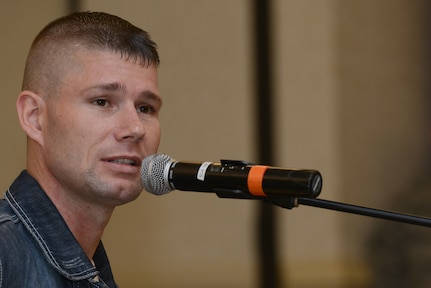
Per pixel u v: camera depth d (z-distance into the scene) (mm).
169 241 12680
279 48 12805
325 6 12875
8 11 11750
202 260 12672
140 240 12648
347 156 12836
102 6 12344
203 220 12703
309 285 12375
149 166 4234
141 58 4387
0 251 3951
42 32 4496
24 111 4410
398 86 12969
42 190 4312
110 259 12609
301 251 12531
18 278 4016
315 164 12812
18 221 4207
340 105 12875
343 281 12234
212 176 4070
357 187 12805
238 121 12812
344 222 12477
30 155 4430
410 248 11062
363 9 12953
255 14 12648
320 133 12836
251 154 12758
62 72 4309
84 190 4270
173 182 4184
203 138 12836
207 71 12836
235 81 12836
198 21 12852
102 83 4266
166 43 12805
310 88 12805
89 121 4242
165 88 12836
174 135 12836
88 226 4402
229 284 12531
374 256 11602
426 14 12984
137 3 12625
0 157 11680
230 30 12859
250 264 12500
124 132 4254
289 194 3896
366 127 12883
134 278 12602
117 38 4363
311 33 12875
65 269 4168
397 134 12930
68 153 4254
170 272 12648
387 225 11383
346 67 12914
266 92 12594
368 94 12914
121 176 4266
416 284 10969
